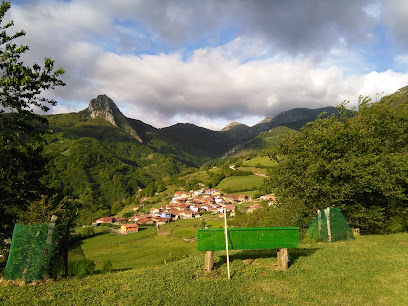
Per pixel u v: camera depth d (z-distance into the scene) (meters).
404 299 6.90
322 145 18.25
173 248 64.88
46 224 8.59
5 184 13.81
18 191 14.21
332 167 16.98
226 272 8.72
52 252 8.51
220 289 7.45
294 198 18.92
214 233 8.57
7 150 13.88
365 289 7.49
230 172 181.12
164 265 10.45
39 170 15.56
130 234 94.06
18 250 8.26
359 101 20.30
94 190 191.50
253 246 8.61
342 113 19.95
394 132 18.41
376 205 18.64
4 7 12.79
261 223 22.86
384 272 8.67
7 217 13.19
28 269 8.16
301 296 7.11
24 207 13.43
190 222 105.06
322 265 9.30
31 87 13.55
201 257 11.02
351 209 17.98
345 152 18.08
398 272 8.67
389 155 17.34
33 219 10.53
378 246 11.98
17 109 13.41
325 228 14.05
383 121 18.39
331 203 17.36
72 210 13.34
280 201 20.28
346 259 10.01
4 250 11.02
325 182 17.47
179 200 156.38
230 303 6.71
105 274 9.23
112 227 116.12
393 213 19.62
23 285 8.04
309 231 15.09
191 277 8.36
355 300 6.89
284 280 8.14
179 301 6.77
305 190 18.00
